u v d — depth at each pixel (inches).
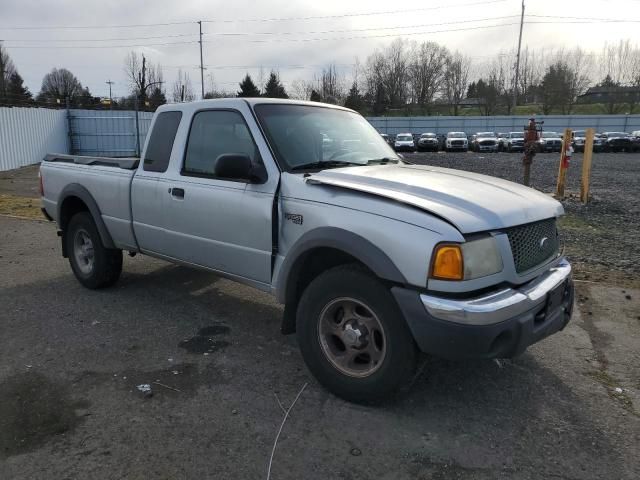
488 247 116.5
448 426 124.0
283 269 140.8
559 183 539.5
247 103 157.8
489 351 113.3
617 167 1000.2
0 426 122.3
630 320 192.5
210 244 164.2
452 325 111.0
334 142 166.1
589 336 178.2
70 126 1159.6
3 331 178.5
